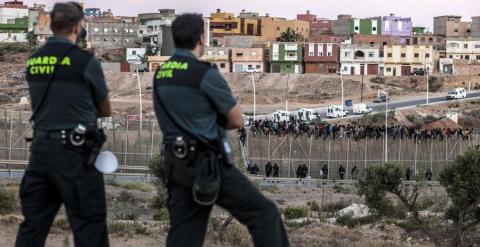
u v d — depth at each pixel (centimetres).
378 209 3834
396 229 4231
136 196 6762
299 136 13438
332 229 4081
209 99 1064
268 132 13038
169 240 1085
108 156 1112
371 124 17062
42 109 1098
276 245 1088
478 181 3391
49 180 1116
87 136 1085
